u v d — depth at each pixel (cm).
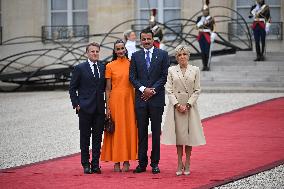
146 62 2786
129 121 2811
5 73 6844
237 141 3441
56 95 5925
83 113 2794
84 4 7500
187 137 2692
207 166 2862
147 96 2752
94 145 2811
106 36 6900
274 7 6975
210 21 6144
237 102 4903
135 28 7262
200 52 6475
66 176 2727
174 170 2812
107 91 2827
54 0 7569
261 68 6053
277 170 2708
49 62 7388
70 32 7475
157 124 2767
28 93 6216
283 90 5559
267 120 4081
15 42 7556
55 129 4053
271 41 6900
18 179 2680
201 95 5406
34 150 3391
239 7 7100
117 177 2692
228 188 2423
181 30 6988
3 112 4884
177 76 2723
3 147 3494
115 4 7288
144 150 2788
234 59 6375
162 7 7250
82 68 2811
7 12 7594
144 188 2462
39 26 7531
